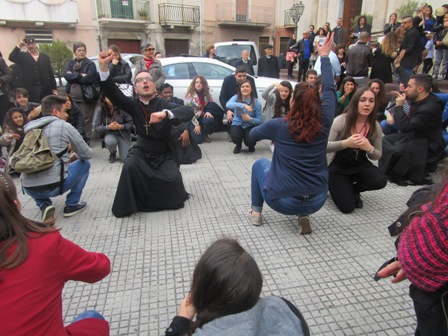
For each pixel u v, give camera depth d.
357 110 3.40
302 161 2.82
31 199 4.17
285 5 24.09
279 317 1.13
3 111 5.91
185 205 3.86
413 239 1.26
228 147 6.20
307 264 2.77
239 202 3.91
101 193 4.22
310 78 5.31
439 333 1.32
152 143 3.72
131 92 6.04
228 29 23.25
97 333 1.58
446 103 4.74
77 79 6.07
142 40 21.47
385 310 2.28
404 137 4.38
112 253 2.97
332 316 2.23
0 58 6.57
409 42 7.21
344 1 15.48
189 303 1.27
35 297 1.24
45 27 19.00
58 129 3.31
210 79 7.33
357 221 3.44
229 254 1.11
